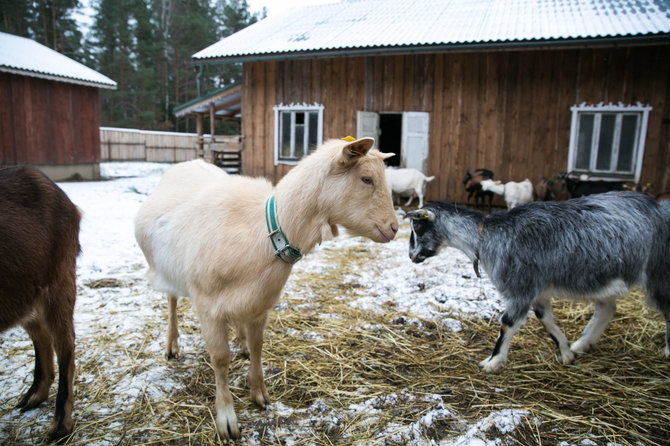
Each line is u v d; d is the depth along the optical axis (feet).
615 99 29.58
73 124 49.06
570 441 7.78
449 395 9.26
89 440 7.69
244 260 7.45
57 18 116.57
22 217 7.25
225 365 7.88
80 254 8.70
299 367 10.30
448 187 34.81
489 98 32.65
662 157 29.17
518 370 10.34
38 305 7.72
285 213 7.41
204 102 46.06
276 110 39.45
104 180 50.37
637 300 14.80
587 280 9.91
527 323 12.98
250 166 41.57
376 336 11.97
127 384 9.37
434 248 11.22
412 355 11.01
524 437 7.83
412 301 14.39
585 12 32.63
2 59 42.37
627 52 28.91
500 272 10.22
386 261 19.51
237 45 40.06
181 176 10.14
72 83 48.34
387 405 8.81
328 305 14.10
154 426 8.12
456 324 12.63
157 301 13.87
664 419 8.48
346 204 7.30
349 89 36.63
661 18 28.89
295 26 43.78
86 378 9.53
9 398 8.78
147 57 121.90
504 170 33.01
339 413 8.57
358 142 6.88
